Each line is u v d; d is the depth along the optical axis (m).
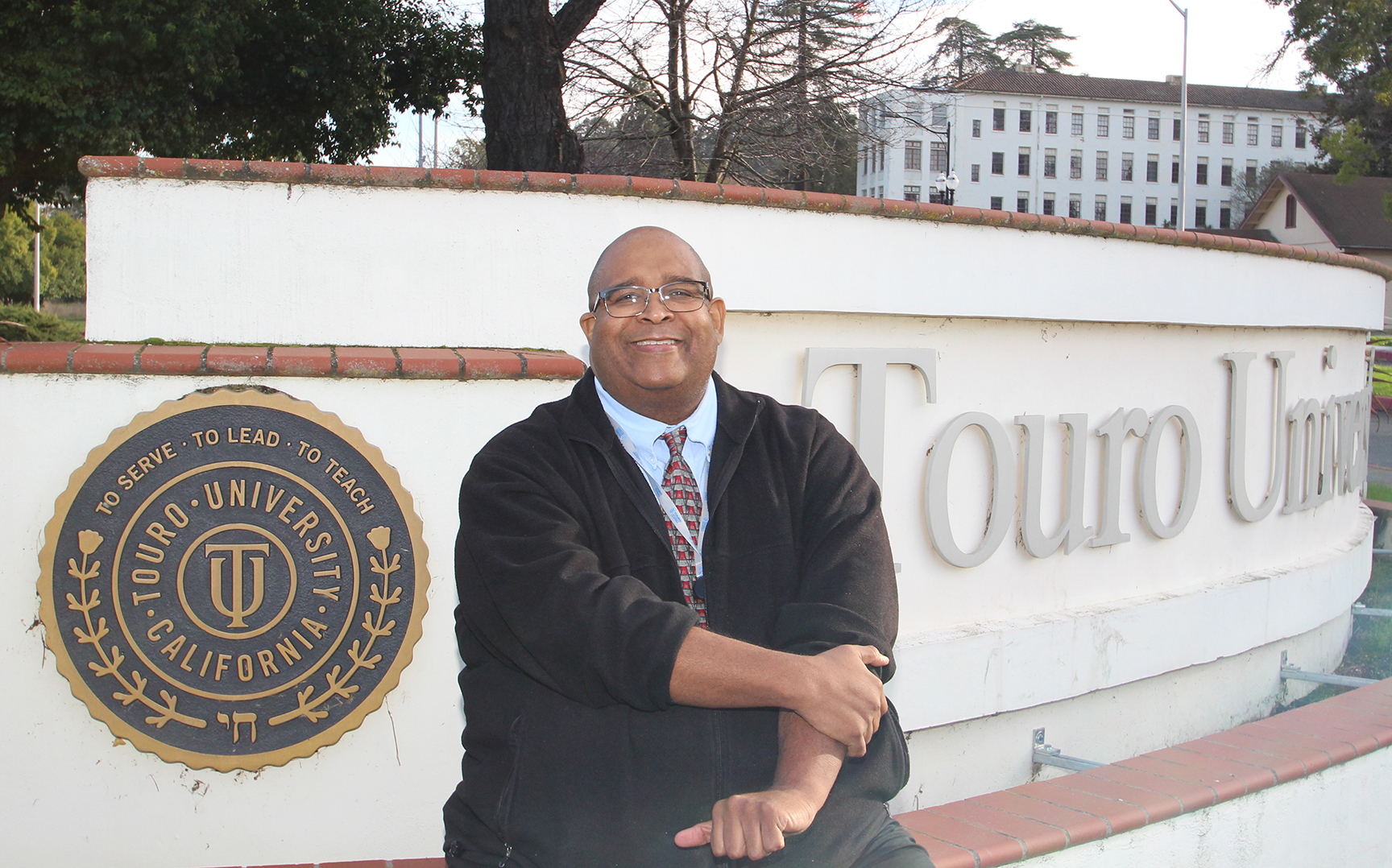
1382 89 32.66
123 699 3.16
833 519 1.94
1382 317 7.43
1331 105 37.47
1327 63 31.44
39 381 3.14
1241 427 5.84
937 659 4.42
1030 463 4.82
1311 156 78.75
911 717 4.37
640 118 14.53
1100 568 5.23
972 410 4.71
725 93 13.89
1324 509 7.05
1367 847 3.84
